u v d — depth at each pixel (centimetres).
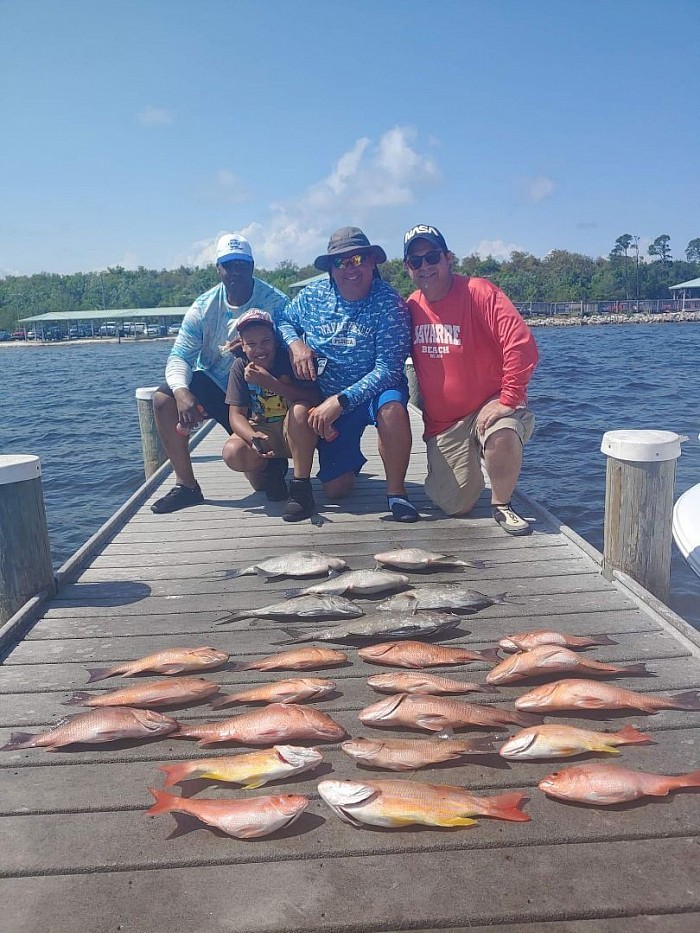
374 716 273
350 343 520
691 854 213
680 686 304
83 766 261
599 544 795
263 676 322
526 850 216
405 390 531
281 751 245
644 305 10469
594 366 3136
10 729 285
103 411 2284
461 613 379
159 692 293
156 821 232
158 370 4303
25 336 10775
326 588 399
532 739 254
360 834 223
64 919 196
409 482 662
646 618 369
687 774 237
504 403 482
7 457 410
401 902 199
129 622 383
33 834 227
